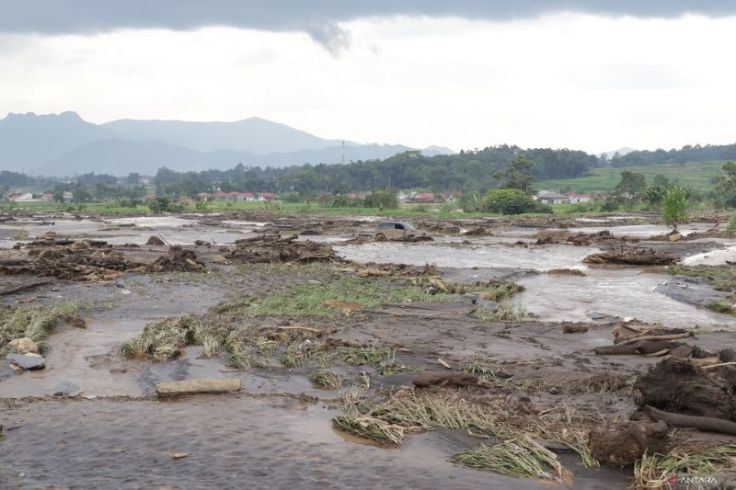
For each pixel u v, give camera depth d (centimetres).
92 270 2569
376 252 4019
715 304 1977
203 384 1123
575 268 3119
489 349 1422
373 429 907
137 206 13850
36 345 1370
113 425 954
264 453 849
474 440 895
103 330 1620
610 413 985
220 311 1870
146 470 796
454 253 3947
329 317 1784
